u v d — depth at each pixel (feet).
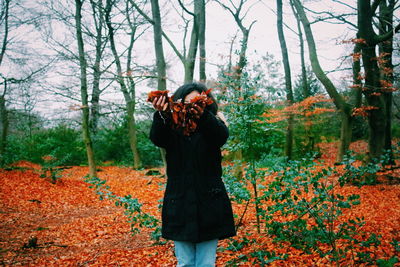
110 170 60.54
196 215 5.27
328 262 11.75
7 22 45.80
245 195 12.78
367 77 33.40
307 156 12.09
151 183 45.09
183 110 5.11
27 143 55.62
